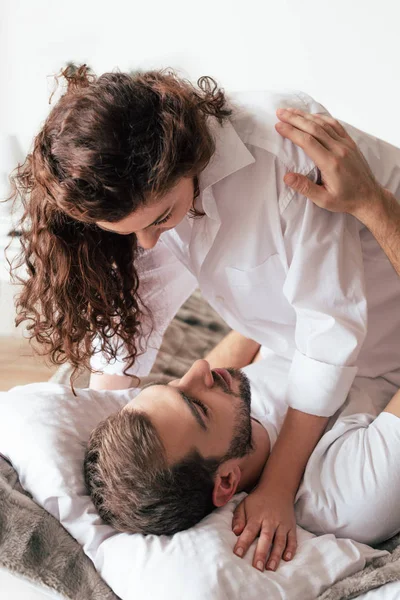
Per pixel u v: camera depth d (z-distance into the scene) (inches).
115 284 54.3
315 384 49.6
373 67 102.3
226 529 45.4
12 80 123.7
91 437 49.8
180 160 39.7
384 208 47.3
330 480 48.4
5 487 48.5
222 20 108.3
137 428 46.1
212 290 55.9
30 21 119.3
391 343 58.3
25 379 89.3
